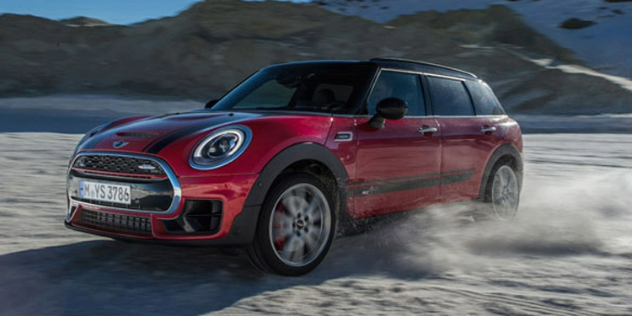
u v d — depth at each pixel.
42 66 64.25
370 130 4.05
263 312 2.93
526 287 3.46
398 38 73.38
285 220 3.56
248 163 3.37
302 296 3.19
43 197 5.95
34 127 20.42
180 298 3.15
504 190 5.48
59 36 71.50
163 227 3.34
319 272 3.74
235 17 79.06
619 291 3.40
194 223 3.32
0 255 3.89
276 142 3.48
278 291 3.28
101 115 32.62
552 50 89.19
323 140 3.73
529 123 35.47
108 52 68.69
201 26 74.56
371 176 4.03
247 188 3.35
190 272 3.65
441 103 4.79
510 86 60.06
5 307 2.96
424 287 3.40
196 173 3.29
